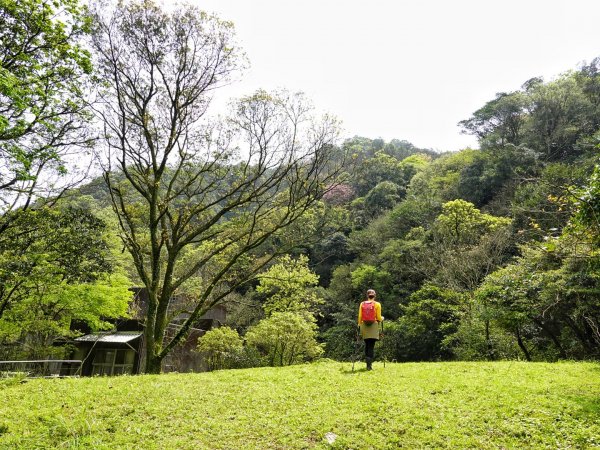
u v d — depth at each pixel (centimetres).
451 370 1006
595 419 596
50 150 1541
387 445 547
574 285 1431
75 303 2025
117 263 2427
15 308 1956
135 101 1625
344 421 630
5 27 1344
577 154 4203
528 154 4041
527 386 785
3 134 1327
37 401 743
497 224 2825
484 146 5075
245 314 3547
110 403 738
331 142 1803
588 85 4894
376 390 796
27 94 1317
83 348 2783
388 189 5278
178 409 707
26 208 1688
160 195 1845
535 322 1747
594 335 1650
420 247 3472
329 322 3928
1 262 1612
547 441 539
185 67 1638
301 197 1805
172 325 2961
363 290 3850
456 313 2348
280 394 793
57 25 1429
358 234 4606
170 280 1636
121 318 2884
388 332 2975
